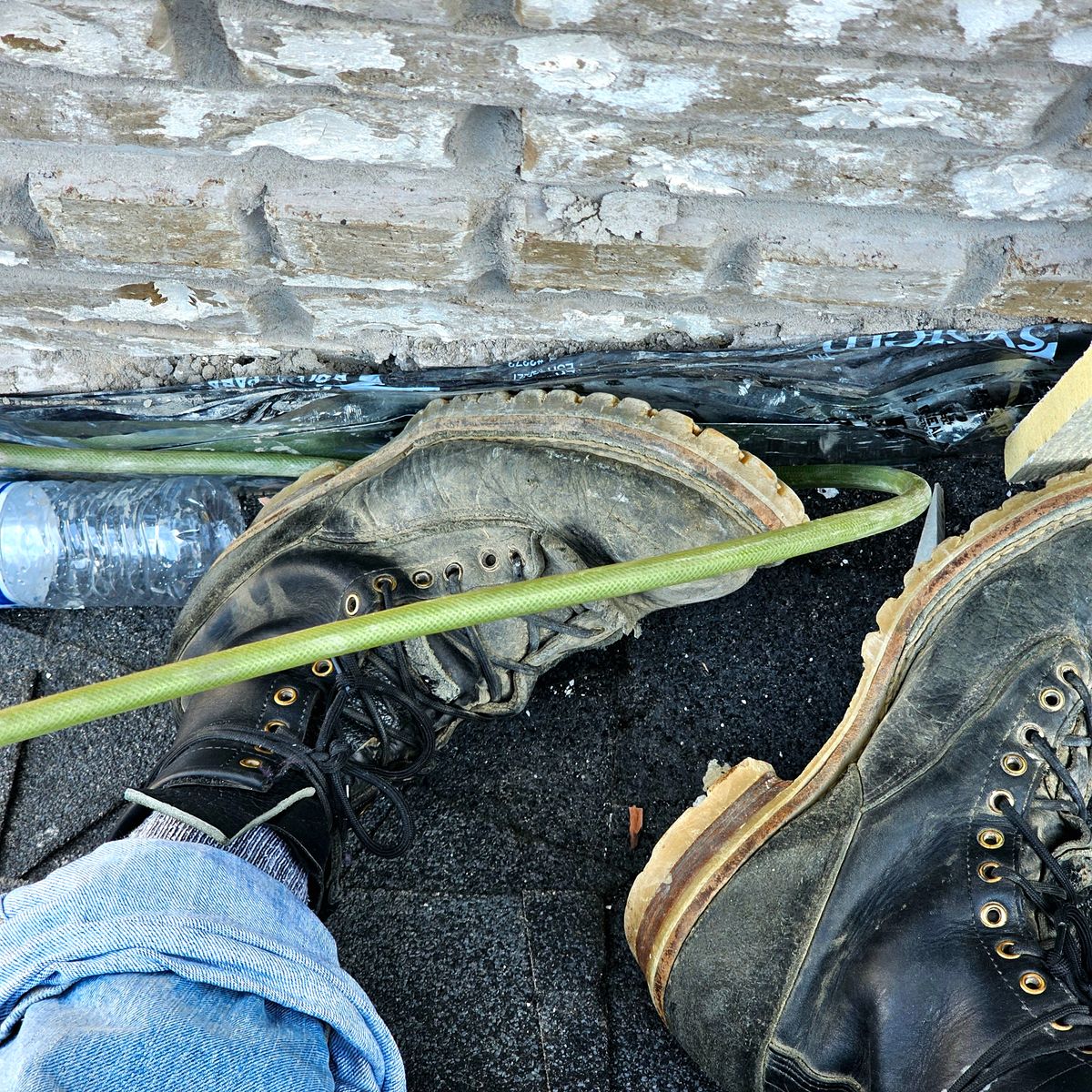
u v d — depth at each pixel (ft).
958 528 4.12
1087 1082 2.75
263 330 3.42
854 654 4.13
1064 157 2.44
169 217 2.74
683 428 3.48
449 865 4.02
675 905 3.46
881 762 3.45
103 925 2.44
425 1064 3.76
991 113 2.30
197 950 2.45
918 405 3.72
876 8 2.05
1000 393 3.62
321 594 3.74
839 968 3.28
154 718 4.32
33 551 4.27
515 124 2.51
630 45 2.19
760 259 2.85
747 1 2.05
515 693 3.85
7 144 2.60
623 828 4.03
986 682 3.46
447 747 4.16
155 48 2.24
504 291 3.15
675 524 3.52
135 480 4.35
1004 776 3.37
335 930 3.94
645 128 2.43
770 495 3.44
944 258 2.79
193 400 3.84
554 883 3.98
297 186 2.67
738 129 2.41
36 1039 2.26
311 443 4.19
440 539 3.76
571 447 3.59
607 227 2.75
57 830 4.21
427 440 3.74
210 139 2.54
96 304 3.24
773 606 4.20
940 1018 3.11
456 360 3.60
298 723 3.40
